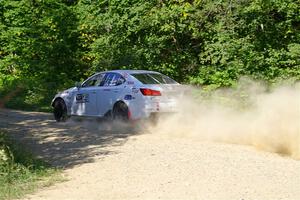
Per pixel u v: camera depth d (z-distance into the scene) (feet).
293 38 60.13
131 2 68.03
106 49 71.77
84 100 52.85
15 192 26.40
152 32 67.26
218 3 61.46
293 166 31.55
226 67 58.80
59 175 30.22
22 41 96.99
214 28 61.21
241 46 57.93
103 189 26.91
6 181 28.25
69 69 94.02
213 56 59.77
